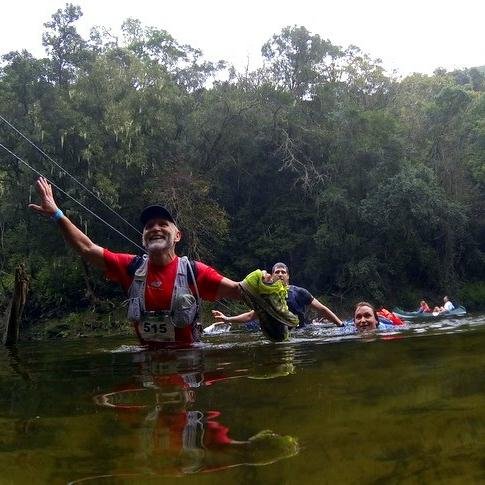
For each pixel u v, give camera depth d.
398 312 13.98
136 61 17.22
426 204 17.50
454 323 5.39
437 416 1.10
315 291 18.61
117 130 15.67
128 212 17.22
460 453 0.86
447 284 18.89
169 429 1.08
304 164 19.52
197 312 3.32
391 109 21.45
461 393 1.31
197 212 16.94
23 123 15.58
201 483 0.77
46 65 16.41
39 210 3.34
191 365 2.26
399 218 17.44
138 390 1.62
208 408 1.28
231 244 19.53
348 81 21.31
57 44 16.67
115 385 1.77
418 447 0.90
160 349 3.23
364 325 4.38
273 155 19.30
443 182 20.61
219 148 19.44
